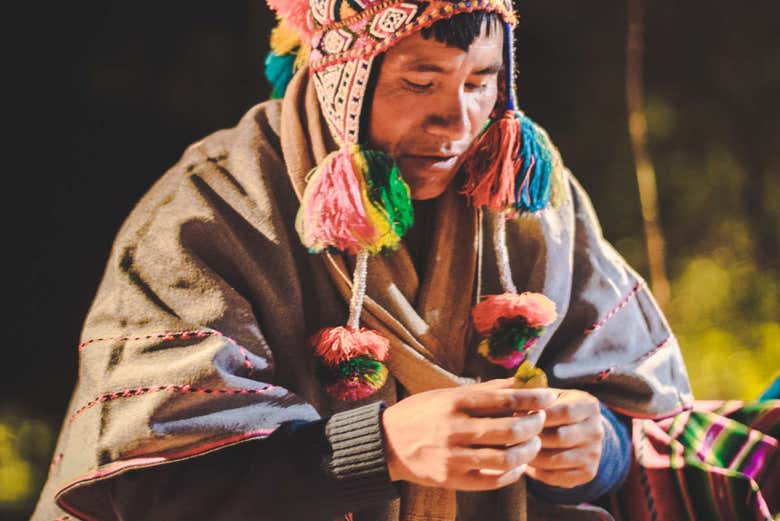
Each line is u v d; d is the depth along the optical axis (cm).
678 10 938
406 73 231
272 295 250
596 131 938
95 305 253
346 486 226
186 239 248
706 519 267
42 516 268
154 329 242
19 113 1001
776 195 916
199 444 232
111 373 240
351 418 229
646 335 287
